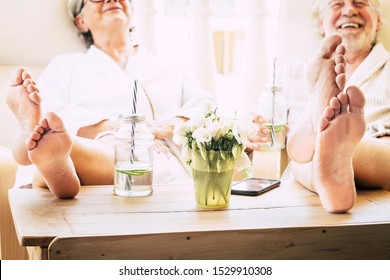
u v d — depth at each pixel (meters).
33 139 1.47
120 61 2.32
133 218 1.40
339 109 1.45
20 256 1.86
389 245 1.40
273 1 2.98
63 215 1.41
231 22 3.01
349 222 1.40
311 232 1.35
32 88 1.52
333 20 2.38
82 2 2.31
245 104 2.60
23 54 2.32
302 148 1.60
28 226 1.32
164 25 2.90
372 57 2.35
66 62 2.27
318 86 1.56
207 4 2.54
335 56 1.54
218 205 1.50
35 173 1.71
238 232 1.32
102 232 1.28
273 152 1.87
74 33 2.36
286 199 1.61
